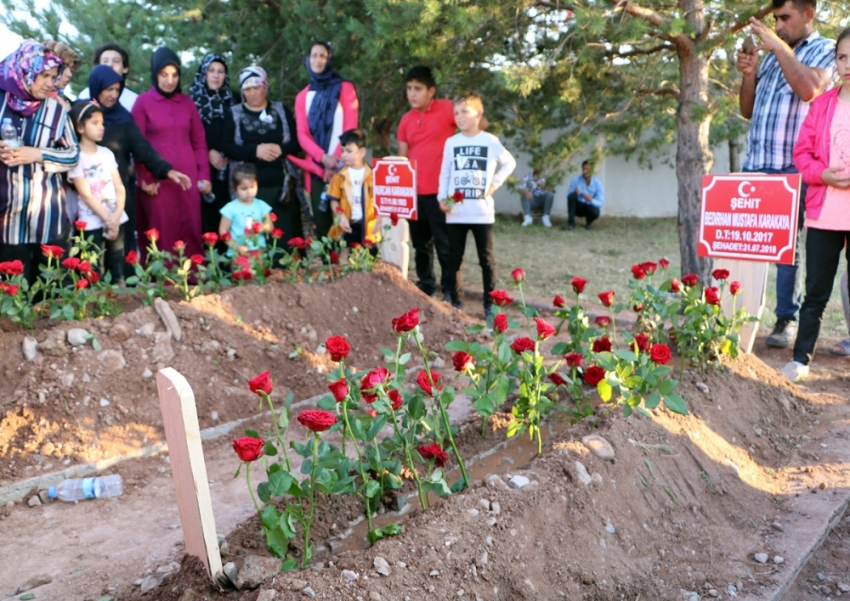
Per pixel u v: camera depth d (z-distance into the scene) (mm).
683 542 3111
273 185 7109
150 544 3170
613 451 3260
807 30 5395
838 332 6199
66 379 4246
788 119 5457
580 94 7992
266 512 2553
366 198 6770
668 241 12281
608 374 3350
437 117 6703
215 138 7074
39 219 5176
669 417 3680
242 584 2434
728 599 2781
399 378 3080
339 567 2441
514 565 2625
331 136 7004
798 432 4289
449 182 6324
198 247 6930
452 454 3613
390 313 5809
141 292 5258
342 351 2779
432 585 2445
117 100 6266
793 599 2898
